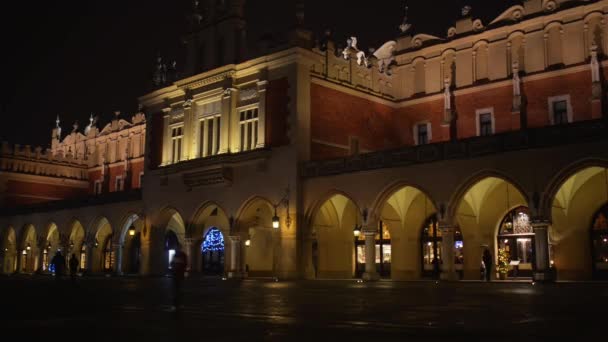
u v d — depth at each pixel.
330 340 9.60
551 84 34.41
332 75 37.69
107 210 47.91
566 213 32.00
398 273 37.06
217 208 42.03
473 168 28.20
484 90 37.16
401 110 41.09
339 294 20.67
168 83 43.94
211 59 40.88
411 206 37.03
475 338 9.65
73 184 61.44
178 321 12.67
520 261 33.75
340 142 37.38
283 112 35.94
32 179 58.75
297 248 34.34
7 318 13.65
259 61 37.34
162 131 44.31
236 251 37.56
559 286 23.58
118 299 19.59
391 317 12.85
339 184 33.22
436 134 39.19
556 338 9.45
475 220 34.81
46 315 14.27
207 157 38.78
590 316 12.38
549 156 25.88
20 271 55.25
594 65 32.53
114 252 46.81
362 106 39.16
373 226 31.67
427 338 9.73
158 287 27.78
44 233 53.22
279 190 35.47
